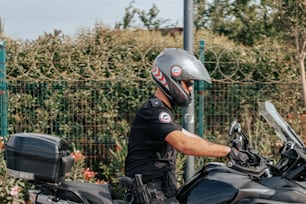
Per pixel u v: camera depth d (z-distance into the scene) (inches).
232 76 400.5
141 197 200.1
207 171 206.1
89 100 396.8
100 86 397.1
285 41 438.0
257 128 381.7
